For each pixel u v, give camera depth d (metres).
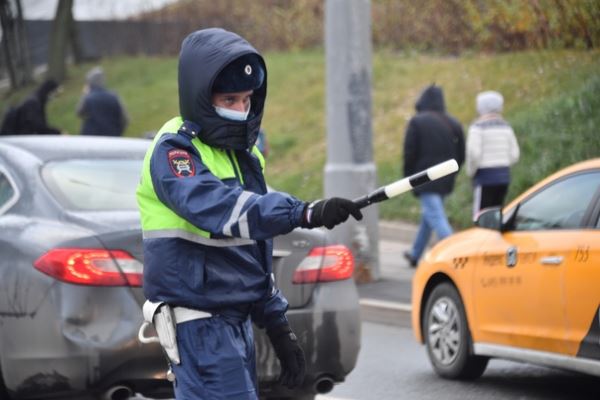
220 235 10.00
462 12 50.00
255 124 10.46
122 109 41.31
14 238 16.25
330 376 16.48
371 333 26.11
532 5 40.84
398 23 55.03
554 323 18.25
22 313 15.67
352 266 17.05
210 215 9.75
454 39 51.03
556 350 18.23
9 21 79.44
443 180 31.98
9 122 39.38
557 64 40.06
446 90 46.94
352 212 9.55
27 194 17.03
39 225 16.34
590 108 36.81
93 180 17.34
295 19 65.62
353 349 16.67
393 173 42.41
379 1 56.03
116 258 15.41
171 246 10.24
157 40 75.81
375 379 21.14
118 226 15.70
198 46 10.21
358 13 30.28
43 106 40.09
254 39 67.38
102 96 40.84
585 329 17.61
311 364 16.25
